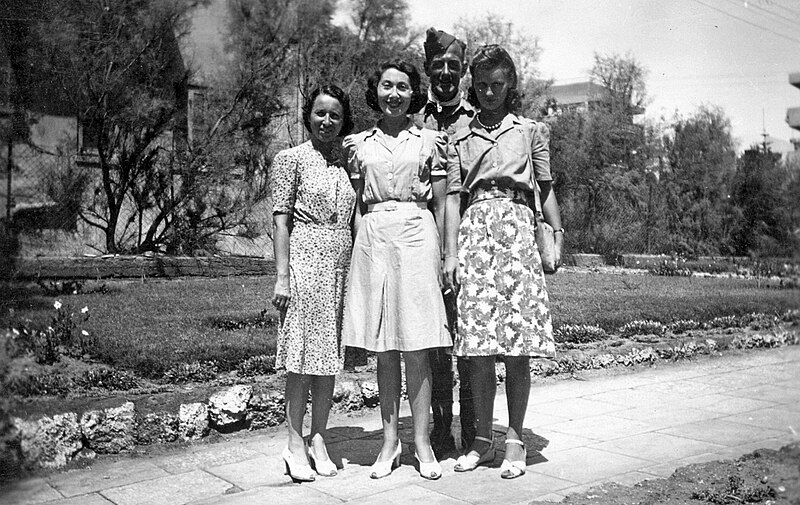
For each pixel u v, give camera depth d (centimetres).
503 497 302
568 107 1717
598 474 333
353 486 322
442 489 315
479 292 341
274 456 373
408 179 342
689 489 298
